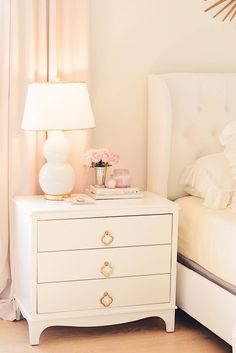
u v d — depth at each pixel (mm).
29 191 3326
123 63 3525
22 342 3029
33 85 3094
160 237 3090
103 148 3539
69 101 3076
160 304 3131
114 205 3039
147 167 3613
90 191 3281
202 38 3648
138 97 3572
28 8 3215
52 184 3158
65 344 3016
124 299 3072
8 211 3346
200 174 3324
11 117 3268
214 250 2953
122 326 3256
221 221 2959
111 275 3041
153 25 3551
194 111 3494
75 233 2967
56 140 3180
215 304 2904
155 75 3494
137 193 3230
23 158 3295
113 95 3531
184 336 3131
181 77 3494
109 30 3479
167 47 3590
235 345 2414
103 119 3527
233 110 3570
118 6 3477
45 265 2947
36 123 3053
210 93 3525
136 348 2977
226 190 3180
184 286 3197
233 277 2785
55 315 2986
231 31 3699
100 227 2996
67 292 2992
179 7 3586
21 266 3164
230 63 3723
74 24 3336
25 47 3242
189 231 3201
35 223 2906
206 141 3529
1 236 3350
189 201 3369
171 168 3492
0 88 3279
